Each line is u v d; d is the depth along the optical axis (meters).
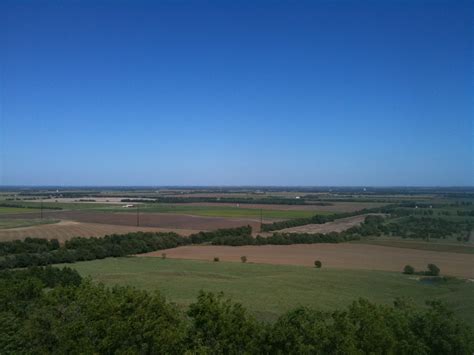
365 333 25.91
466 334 27.25
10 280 42.03
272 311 46.25
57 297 32.16
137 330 26.22
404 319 27.58
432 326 27.23
